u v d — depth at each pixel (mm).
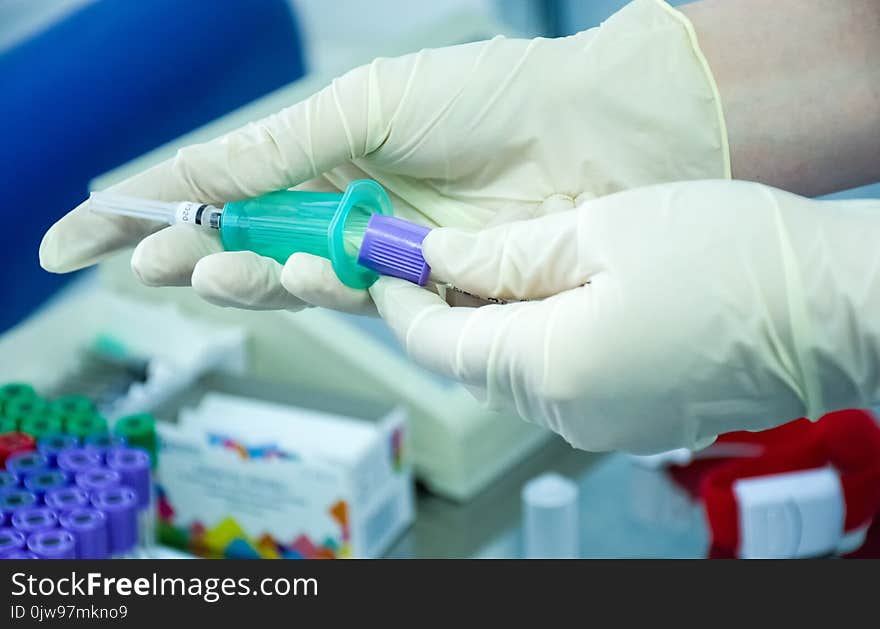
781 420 792
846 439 1412
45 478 1133
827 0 961
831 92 941
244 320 1534
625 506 1455
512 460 1521
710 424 784
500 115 928
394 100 919
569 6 1753
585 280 787
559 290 813
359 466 1283
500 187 959
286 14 1871
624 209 785
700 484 1468
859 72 942
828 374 756
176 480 1344
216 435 1310
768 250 751
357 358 1467
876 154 963
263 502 1307
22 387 1285
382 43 2035
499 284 817
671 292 744
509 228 824
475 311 809
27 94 1632
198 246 901
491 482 1496
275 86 1887
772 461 1401
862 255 748
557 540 1344
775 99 938
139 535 1179
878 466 1329
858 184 985
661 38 940
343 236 842
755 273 747
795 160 956
